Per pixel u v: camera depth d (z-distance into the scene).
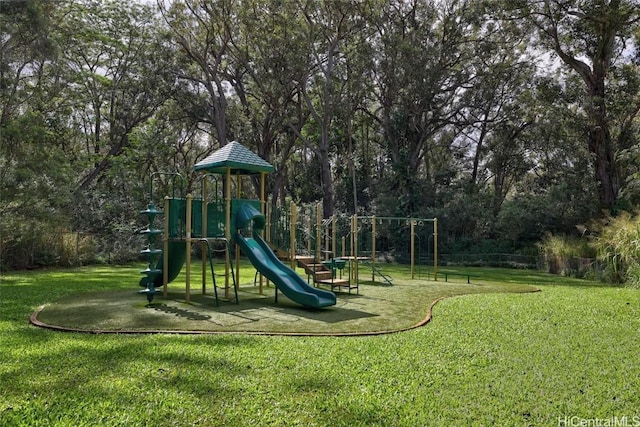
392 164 25.83
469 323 6.61
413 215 24.00
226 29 25.47
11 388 3.75
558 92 21.64
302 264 10.12
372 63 24.78
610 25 18.64
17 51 16.17
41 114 17.84
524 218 22.42
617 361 4.62
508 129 28.81
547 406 3.47
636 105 20.11
